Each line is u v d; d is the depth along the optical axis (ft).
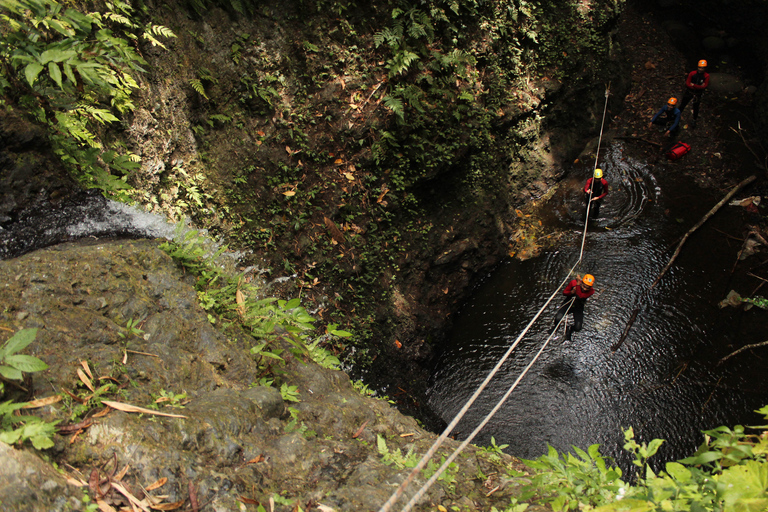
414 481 11.23
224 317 14.80
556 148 39.06
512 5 33.55
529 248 35.29
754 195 36.42
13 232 14.57
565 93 38.32
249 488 9.66
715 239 34.53
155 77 20.54
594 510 7.17
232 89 24.26
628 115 43.83
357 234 27.30
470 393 27.89
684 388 27.04
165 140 20.99
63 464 8.42
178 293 13.50
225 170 24.03
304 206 25.99
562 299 32.30
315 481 10.73
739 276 32.12
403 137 27.78
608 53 42.39
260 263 24.31
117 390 10.23
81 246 14.29
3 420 8.23
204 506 8.88
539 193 38.11
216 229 23.12
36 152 15.44
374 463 11.82
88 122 17.11
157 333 12.21
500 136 34.71
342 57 26.58
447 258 31.09
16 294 10.75
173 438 9.62
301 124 26.12
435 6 28.78
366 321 26.53
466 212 32.76
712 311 30.53
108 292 12.19
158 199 20.17
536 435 25.61
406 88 27.30
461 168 31.73
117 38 16.89
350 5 26.50
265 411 11.91
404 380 27.04
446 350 30.27
